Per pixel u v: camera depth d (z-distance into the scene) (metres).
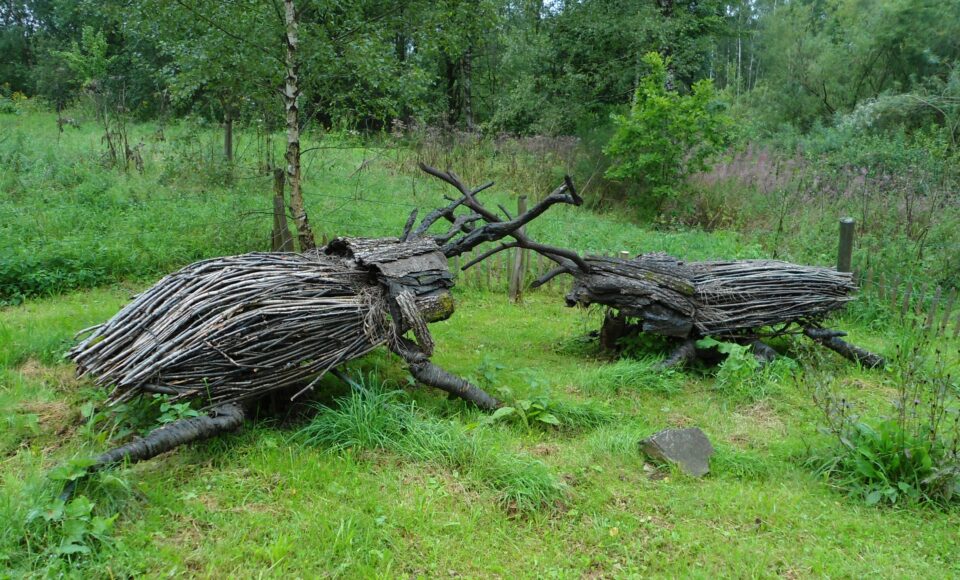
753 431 4.96
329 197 11.53
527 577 3.19
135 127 17.64
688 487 4.06
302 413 4.58
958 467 3.93
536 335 7.29
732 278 6.21
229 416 3.92
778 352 6.74
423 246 5.00
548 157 15.91
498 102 19.81
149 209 9.52
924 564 3.42
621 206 15.10
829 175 13.33
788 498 3.99
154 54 18.83
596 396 5.45
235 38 8.22
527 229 10.62
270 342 4.07
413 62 9.60
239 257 4.62
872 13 24.70
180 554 3.13
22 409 4.43
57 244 7.66
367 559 3.20
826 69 24.23
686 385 5.82
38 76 24.78
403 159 15.31
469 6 9.39
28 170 10.91
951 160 13.34
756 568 3.32
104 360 3.89
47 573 2.84
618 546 3.45
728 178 14.66
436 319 4.91
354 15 8.67
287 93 7.95
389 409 4.43
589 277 6.02
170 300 4.07
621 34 17.38
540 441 4.61
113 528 3.19
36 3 29.81
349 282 4.65
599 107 18.69
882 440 4.17
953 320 8.07
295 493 3.67
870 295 8.27
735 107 23.69
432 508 3.62
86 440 4.05
